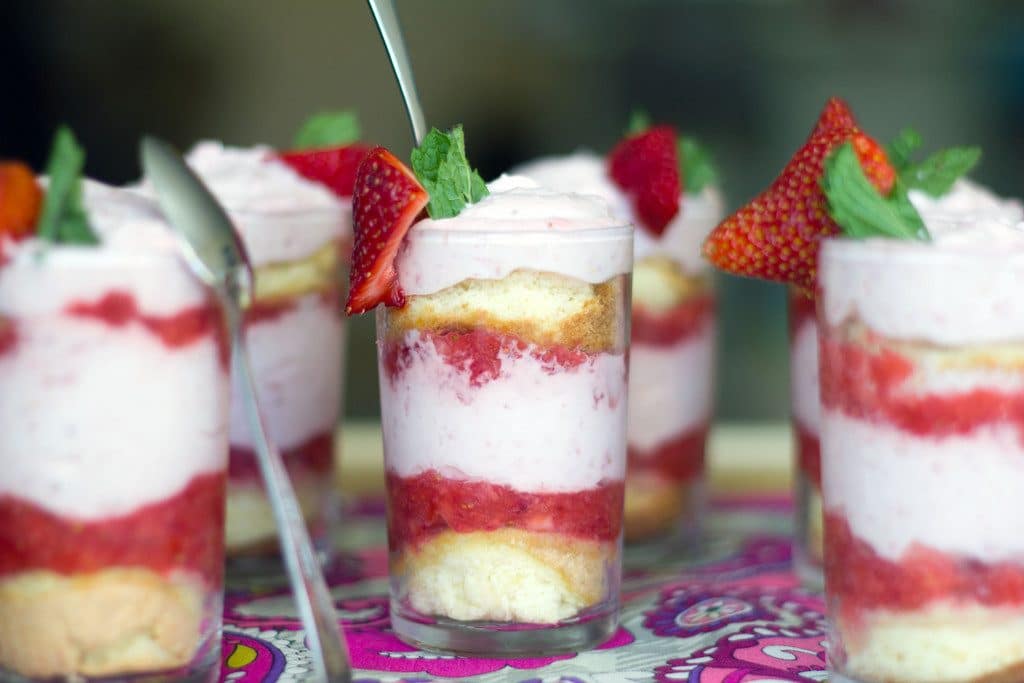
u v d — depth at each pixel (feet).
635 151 1.90
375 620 1.69
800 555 1.80
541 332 1.58
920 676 1.47
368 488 2.09
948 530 1.46
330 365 1.87
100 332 1.44
